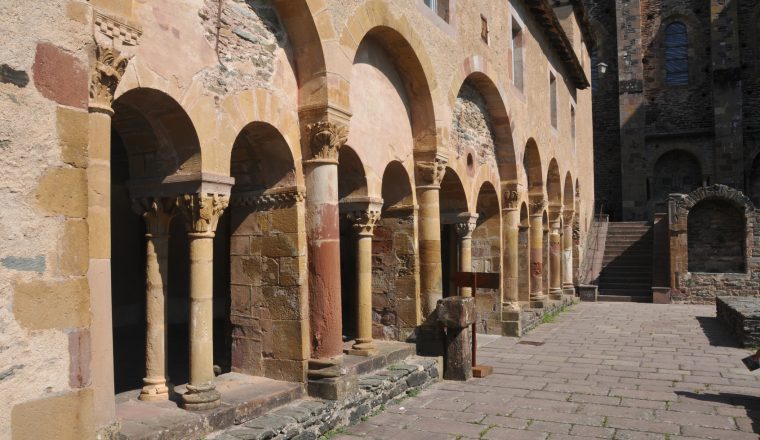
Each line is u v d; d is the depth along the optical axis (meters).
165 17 5.23
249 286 7.08
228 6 6.00
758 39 30.80
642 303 20.97
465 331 9.09
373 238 9.84
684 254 21.02
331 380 6.59
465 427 6.63
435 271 9.69
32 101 2.82
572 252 22.31
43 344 2.81
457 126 11.34
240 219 7.17
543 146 16.45
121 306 12.38
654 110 32.28
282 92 6.73
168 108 5.38
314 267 6.89
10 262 2.71
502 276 13.52
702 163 30.81
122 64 4.27
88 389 2.98
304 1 6.61
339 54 7.11
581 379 9.05
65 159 2.94
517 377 9.23
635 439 6.24
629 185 31.14
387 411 7.28
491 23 12.55
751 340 11.80
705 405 7.54
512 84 13.77
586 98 25.73
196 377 5.54
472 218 11.72
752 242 20.55
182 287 13.74
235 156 6.99
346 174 8.34
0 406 2.64
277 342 6.86
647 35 32.66
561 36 17.53
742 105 30.41
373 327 9.74
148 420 5.11
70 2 3.00
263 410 5.96
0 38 2.70
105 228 4.21
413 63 9.20
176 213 5.84
